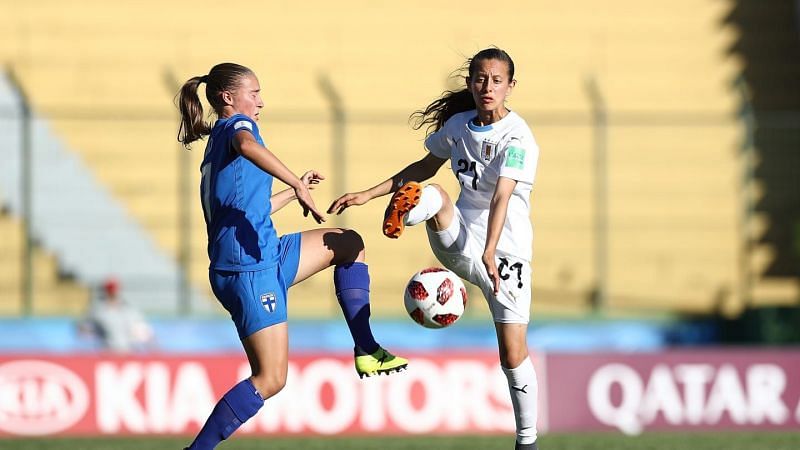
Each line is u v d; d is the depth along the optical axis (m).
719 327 53.50
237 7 59.34
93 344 50.78
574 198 55.19
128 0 58.84
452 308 19.69
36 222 52.81
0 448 30.84
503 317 20.02
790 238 55.62
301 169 53.94
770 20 60.97
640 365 35.16
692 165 56.09
